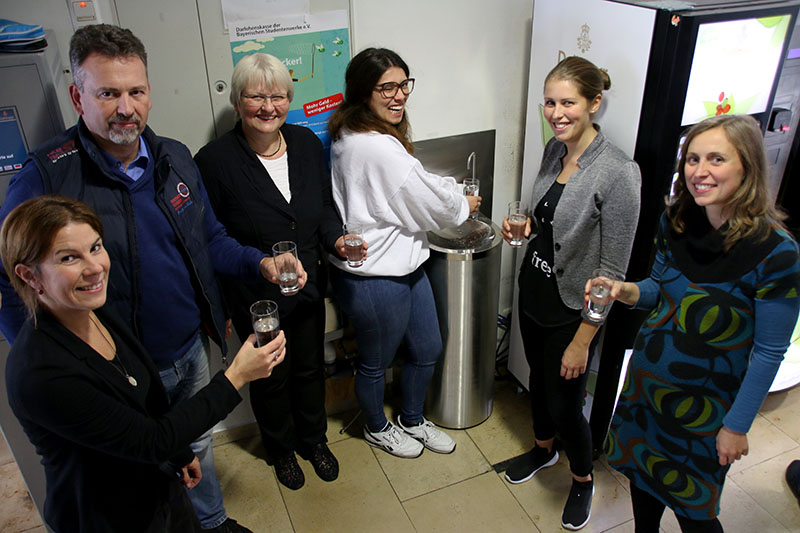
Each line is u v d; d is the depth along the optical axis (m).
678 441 1.49
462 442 2.42
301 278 1.62
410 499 2.16
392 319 2.01
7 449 2.45
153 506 1.27
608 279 1.55
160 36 1.81
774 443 2.34
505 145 2.50
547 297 1.85
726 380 1.37
